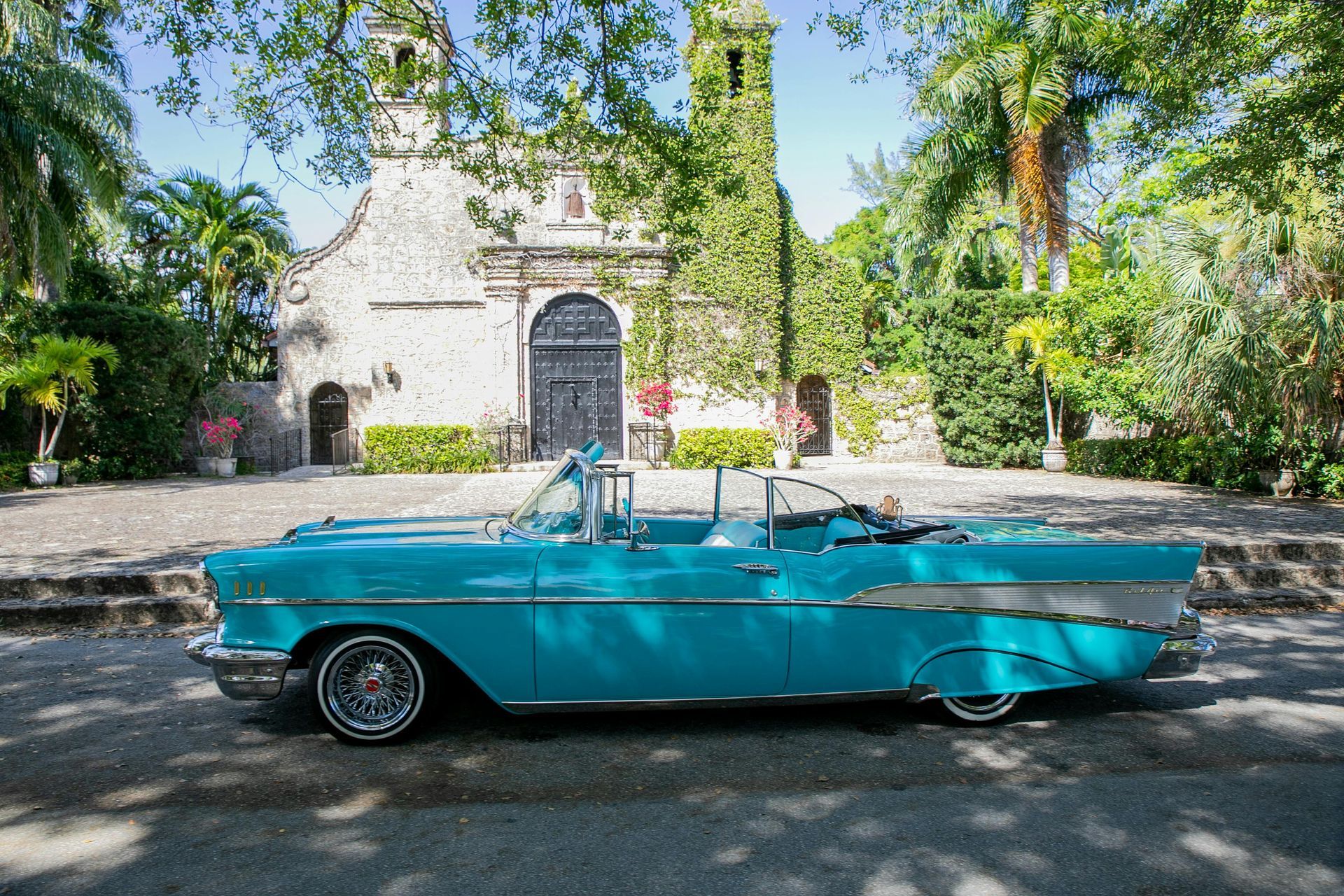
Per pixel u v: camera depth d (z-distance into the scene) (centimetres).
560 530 451
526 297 2183
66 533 1000
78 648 625
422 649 430
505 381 2158
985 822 347
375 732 429
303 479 1848
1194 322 1298
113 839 329
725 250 2170
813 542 517
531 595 424
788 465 2092
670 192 1002
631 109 919
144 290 2692
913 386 2319
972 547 458
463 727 459
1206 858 317
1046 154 1981
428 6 1016
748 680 437
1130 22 1151
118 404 1880
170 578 749
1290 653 616
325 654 422
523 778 391
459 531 506
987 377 2025
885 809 360
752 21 2147
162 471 2025
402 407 2200
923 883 299
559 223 2225
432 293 2220
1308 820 349
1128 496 1345
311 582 418
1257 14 1052
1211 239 1346
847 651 441
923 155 1972
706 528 528
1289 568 826
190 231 2898
